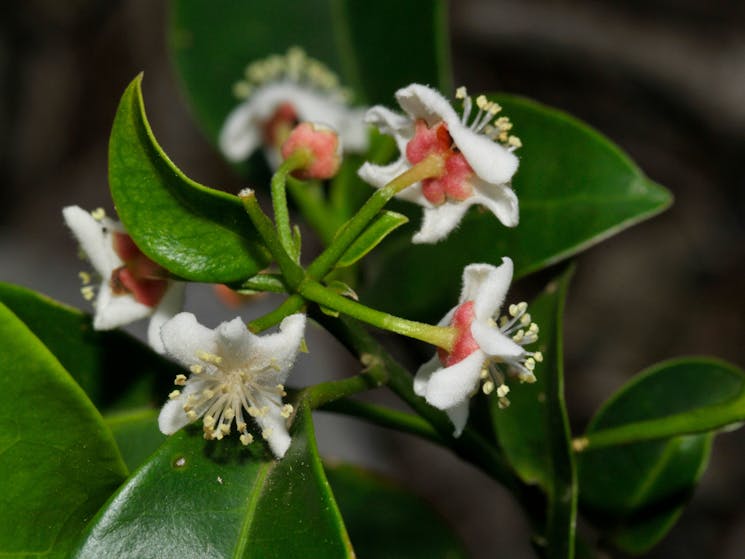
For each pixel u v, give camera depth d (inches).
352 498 8.0
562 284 6.9
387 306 7.3
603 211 6.8
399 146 6.2
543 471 6.7
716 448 14.2
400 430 6.5
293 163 6.3
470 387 5.6
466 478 14.8
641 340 14.8
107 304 6.0
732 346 14.7
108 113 16.2
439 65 8.2
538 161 6.9
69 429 5.6
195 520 5.5
